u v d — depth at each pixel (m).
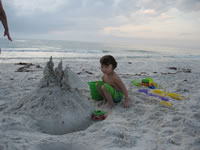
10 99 3.46
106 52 27.09
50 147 1.79
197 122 2.47
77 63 12.16
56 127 2.35
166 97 3.96
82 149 1.79
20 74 6.74
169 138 2.01
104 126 2.28
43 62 11.98
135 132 2.18
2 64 9.70
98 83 3.43
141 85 5.10
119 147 1.80
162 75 7.39
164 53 32.16
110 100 3.25
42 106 2.54
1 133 1.81
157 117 2.70
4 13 2.36
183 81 5.96
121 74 7.60
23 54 17.56
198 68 12.23
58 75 2.87
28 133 1.99
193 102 3.62
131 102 3.48
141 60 17.33
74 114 2.57
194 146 1.84
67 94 2.77
